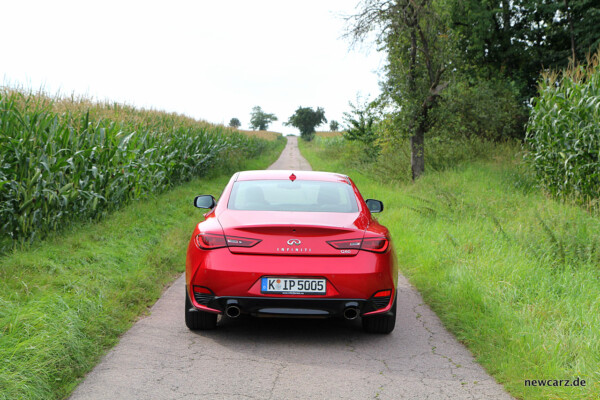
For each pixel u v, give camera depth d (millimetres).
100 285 5477
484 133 20438
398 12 16578
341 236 4160
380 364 3902
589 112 9859
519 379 3543
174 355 3988
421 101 17422
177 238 8594
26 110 8062
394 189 16812
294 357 4023
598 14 19578
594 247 6684
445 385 3521
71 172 8133
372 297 4152
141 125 12844
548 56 22375
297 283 4055
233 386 3432
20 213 6797
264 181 5207
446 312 5195
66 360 3580
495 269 6203
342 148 37656
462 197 11914
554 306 5000
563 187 10492
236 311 4117
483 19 21516
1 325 3779
